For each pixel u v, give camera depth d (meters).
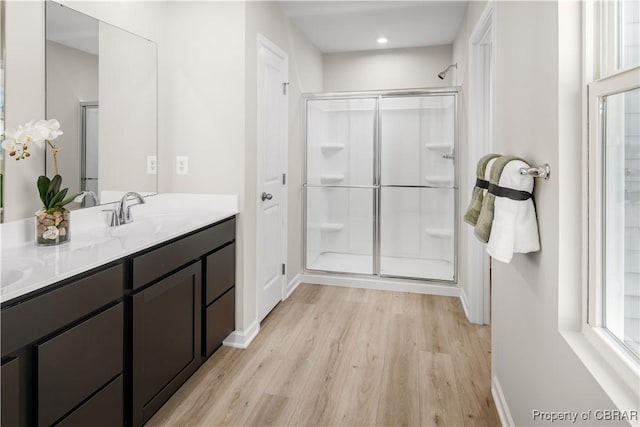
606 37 1.03
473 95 2.83
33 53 1.64
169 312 1.82
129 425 1.58
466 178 3.10
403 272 3.71
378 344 2.54
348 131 3.75
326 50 4.53
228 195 2.49
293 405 1.89
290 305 3.24
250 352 2.43
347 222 3.84
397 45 4.33
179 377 1.92
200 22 2.47
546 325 1.26
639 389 0.82
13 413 1.07
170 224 2.04
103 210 2.02
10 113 1.56
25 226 1.62
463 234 3.26
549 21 1.20
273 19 2.98
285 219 3.33
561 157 1.13
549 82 1.21
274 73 3.04
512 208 1.33
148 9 2.34
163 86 2.52
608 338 0.99
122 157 2.16
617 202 0.98
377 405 1.90
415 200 3.64
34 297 1.13
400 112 3.61
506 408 1.75
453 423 1.78
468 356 2.38
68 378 1.24
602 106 1.03
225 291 2.37
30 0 1.62
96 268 1.37
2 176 1.54
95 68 1.96
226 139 2.47
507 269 1.77
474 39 2.72
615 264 0.99
